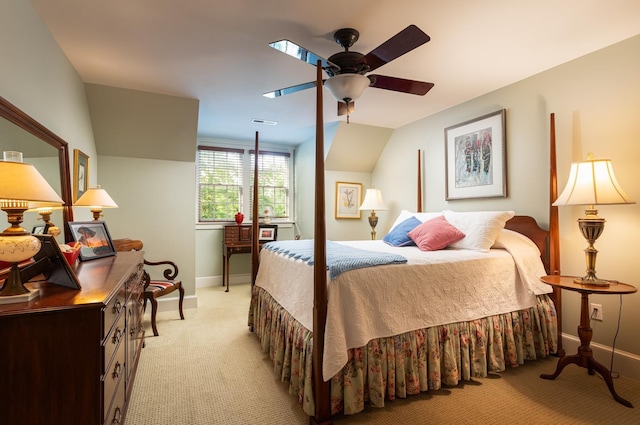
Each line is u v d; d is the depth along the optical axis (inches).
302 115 155.5
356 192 201.8
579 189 82.5
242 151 209.9
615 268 91.1
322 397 67.2
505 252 98.4
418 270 80.4
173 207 151.3
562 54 96.5
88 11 74.0
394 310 75.8
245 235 197.5
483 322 88.8
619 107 89.7
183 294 136.0
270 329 100.8
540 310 99.0
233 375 89.6
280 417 71.7
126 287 65.5
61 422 42.0
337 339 67.3
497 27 81.3
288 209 223.5
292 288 87.1
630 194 87.8
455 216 118.3
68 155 91.4
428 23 79.1
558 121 104.0
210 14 75.5
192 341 112.7
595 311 95.1
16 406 40.5
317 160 68.1
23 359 40.7
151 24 79.4
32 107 72.4
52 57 84.2
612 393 77.7
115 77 110.8
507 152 119.6
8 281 43.9
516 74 110.4
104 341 45.9
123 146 140.0
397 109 147.6
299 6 72.4
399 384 75.5
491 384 84.4
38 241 46.1
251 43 88.5
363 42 87.7
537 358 99.3
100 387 43.9
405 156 173.5
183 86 118.6
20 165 45.8
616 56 90.2
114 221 141.4
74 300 44.1
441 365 82.3
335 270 70.9
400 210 177.3
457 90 124.5
